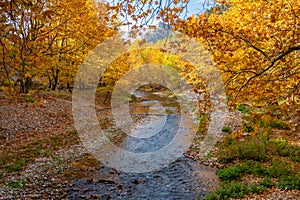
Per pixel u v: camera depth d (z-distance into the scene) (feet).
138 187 27.35
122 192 26.03
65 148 38.73
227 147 38.42
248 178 27.81
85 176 29.63
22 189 24.82
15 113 48.57
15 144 38.14
